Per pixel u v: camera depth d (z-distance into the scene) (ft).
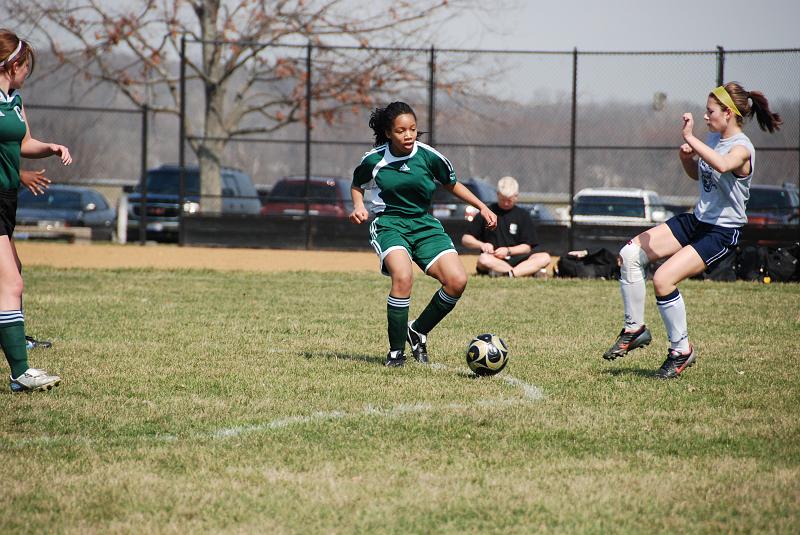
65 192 304.09
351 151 287.28
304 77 318.04
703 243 78.89
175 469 53.78
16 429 62.28
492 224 85.97
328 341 100.89
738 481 51.88
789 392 74.28
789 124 228.43
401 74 304.09
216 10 336.49
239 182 296.10
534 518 46.44
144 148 252.01
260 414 66.49
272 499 48.88
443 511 47.32
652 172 302.66
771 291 156.04
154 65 341.62
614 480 52.03
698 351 95.04
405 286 83.41
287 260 224.33
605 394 73.31
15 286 72.74
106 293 146.72
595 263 179.42
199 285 162.40
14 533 44.39
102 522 45.88
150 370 82.43
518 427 62.90
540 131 298.15
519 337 104.32
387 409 68.13
